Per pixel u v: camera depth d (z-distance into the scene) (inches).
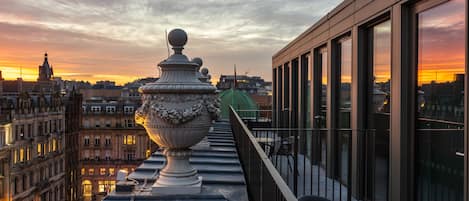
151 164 224.2
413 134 225.1
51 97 2425.0
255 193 164.2
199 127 146.9
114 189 160.9
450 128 194.7
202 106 145.3
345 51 340.2
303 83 488.1
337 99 360.8
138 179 180.5
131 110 3348.9
